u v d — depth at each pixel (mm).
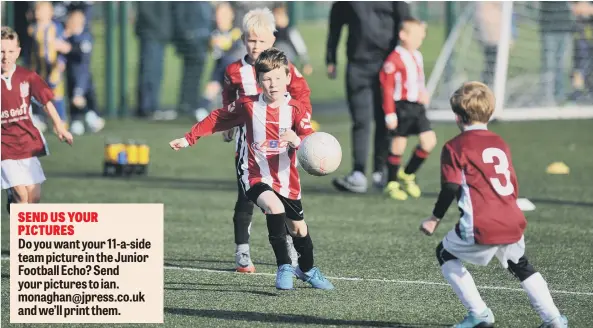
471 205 15352
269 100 18531
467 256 15555
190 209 29469
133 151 37094
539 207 29922
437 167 39156
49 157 41656
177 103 59188
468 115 15789
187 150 44125
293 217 18656
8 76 21547
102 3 63062
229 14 51031
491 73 50375
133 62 63906
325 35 69938
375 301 18312
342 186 33375
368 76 32781
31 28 48000
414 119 31359
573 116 44969
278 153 18531
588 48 50750
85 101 50188
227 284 19812
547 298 15656
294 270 18766
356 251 23281
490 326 15633
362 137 33062
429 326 16609
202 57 56406
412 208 29938
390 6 32281
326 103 58625
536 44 53281
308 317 17125
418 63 31109
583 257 22656
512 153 41750
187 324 16672
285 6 54031
